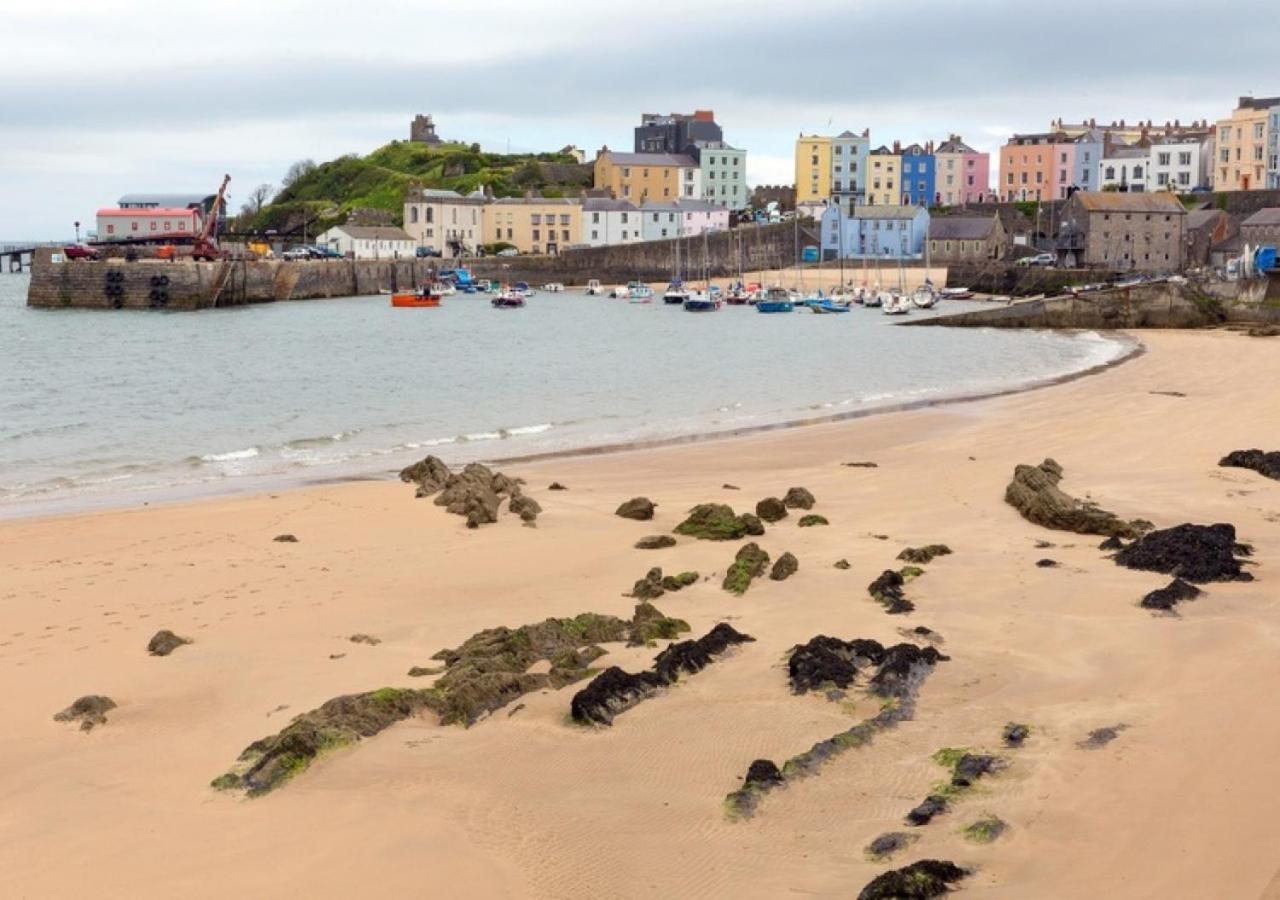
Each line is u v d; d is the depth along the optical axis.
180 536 21.67
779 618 16.03
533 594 17.89
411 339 75.88
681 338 77.25
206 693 13.71
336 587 18.31
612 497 25.42
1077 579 17.56
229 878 9.51
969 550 19.75
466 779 11.23
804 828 10.10
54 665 14.65
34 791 11.13
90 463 30.41
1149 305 78.69
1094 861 9.27
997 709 12.51
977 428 35.31
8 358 61.25
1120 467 27.75
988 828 9.79
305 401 43.88
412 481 26.95
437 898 9.17
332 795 10.91
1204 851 9.27
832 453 31.12
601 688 12.80
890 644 14.70
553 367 57.59
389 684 13.78
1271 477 26.17
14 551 20.53
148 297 105.62
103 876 9.57
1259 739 11.20
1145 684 13.06
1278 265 92.06
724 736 12.09
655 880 9.33
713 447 32.41
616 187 167.88
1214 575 17.38
